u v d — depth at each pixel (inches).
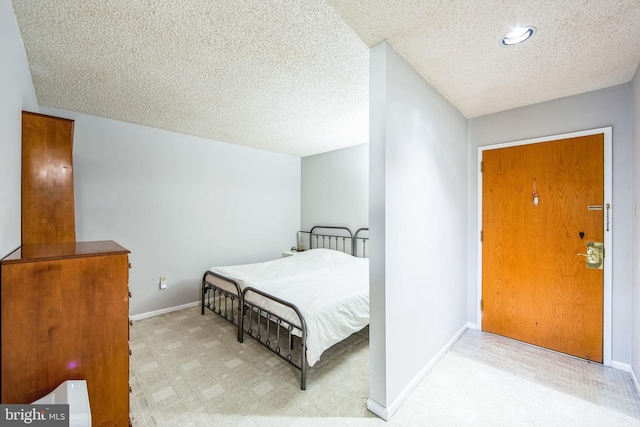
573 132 92.0
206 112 113.5
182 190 143.2
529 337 100.8
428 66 74.0
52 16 56.7
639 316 74.7
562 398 71.3
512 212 104.5
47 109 107.0
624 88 83.8
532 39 62.6
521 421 63.4
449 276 98.0
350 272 129.3
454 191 101.5
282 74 82.7
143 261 130.3
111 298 51.0
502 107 102.9
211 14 56.9
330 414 65.9
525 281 101.7
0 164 45.0
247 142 160.7
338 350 97.9
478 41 63.2
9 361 42.4
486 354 93.7
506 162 105.7
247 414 66.0
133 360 90.2
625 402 69.6
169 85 89.5
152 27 61.0
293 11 56.3
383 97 63.1
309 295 93.3
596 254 88.2
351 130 137.6
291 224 195.9
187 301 144.4
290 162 195.6
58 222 70.9
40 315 44.7
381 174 63.7
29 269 43.9
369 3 51.3
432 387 76.1
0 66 45.4
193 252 147.1
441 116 91.2
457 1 50.7
